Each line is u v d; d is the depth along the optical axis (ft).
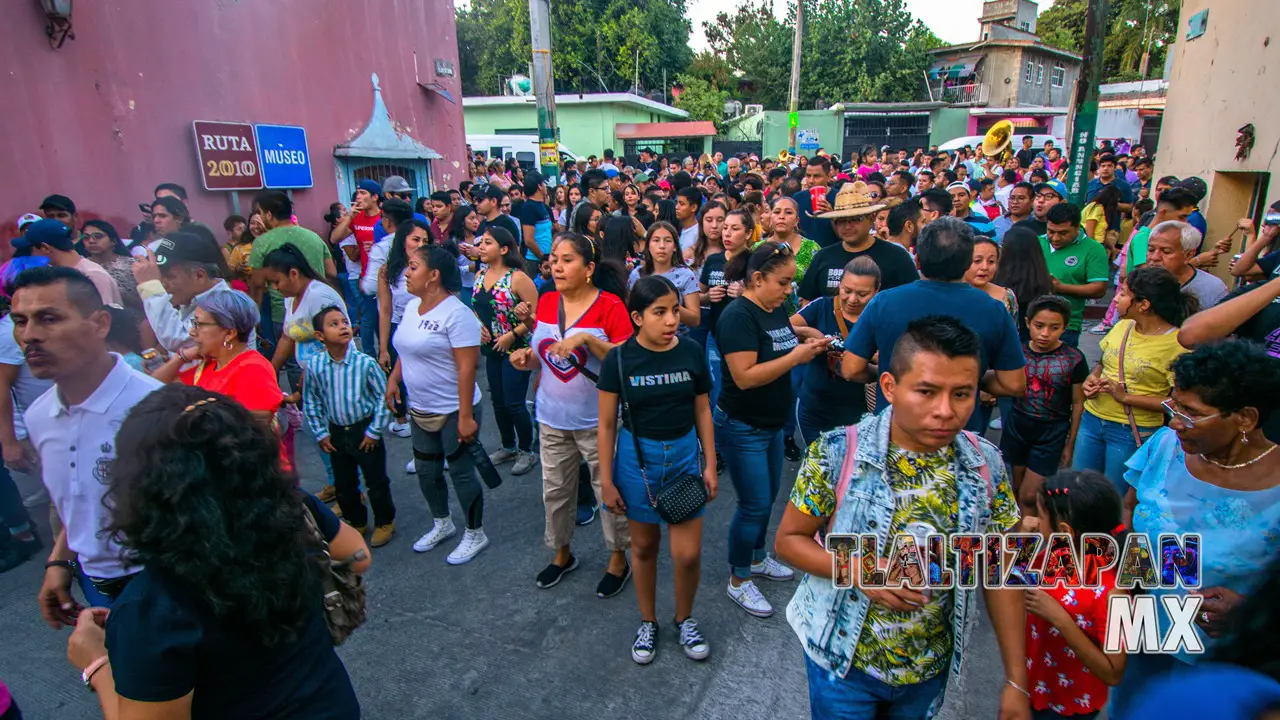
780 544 6.41
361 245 25.66
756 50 128.26
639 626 11.16
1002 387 10.04
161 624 4.45
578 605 11.76
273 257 13.47
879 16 122.11
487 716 9.44
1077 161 27.25
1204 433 6.30
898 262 13.84
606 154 60.23
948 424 5.43
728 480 16.25
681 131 93.45
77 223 18.54
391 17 33.60
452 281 12.60
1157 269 10.24
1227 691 3.10
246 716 4.81
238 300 9.89
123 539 4.57
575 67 98.68
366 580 12.65
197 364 10.29
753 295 10.64
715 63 140.67
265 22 26.14
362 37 31.50
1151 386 10.37
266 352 21.49
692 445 10.03
